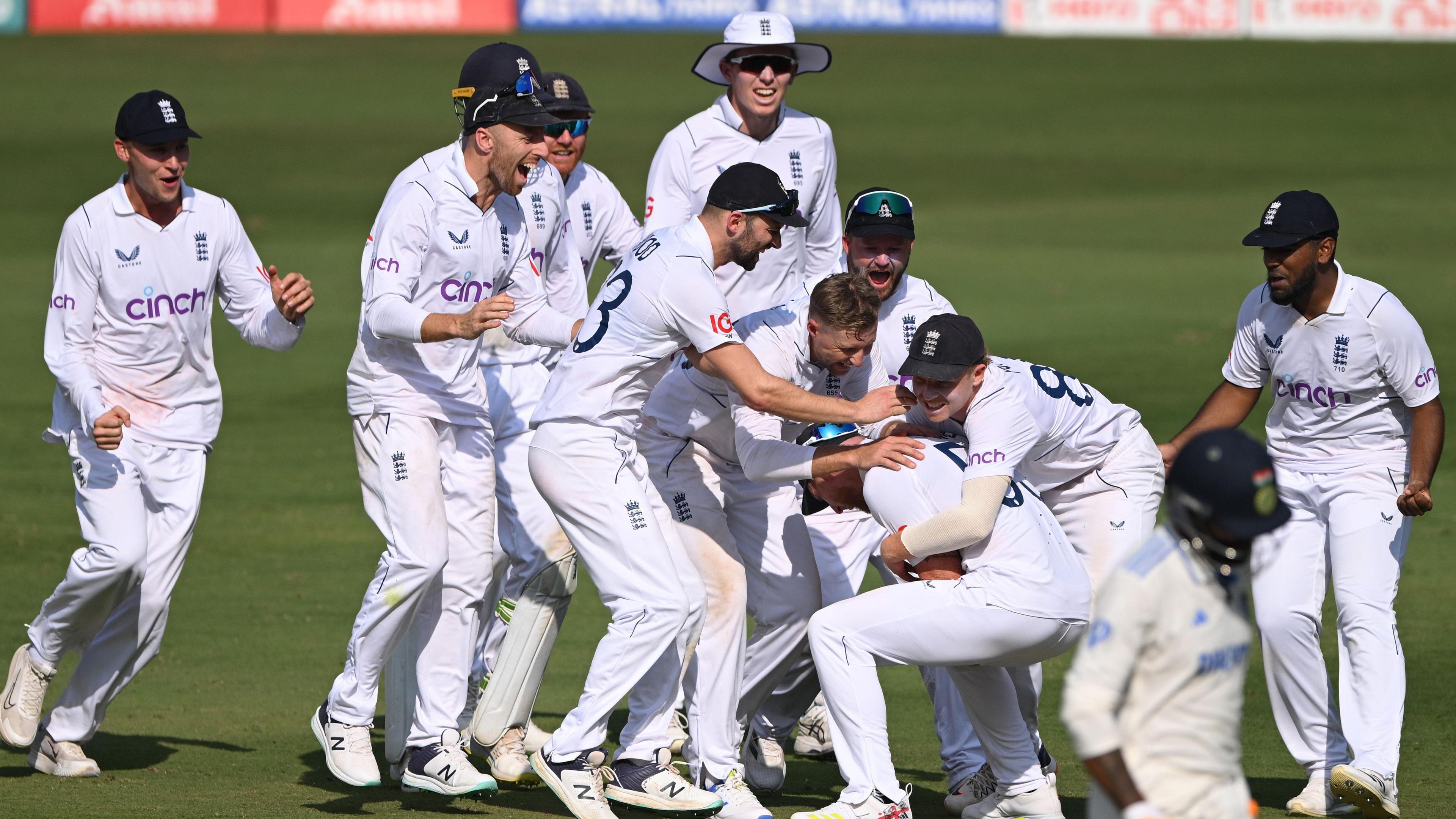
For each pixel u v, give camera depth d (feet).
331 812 68.39
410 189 73.15
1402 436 74.54
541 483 68.95
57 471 142.41
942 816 72.28
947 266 244.01
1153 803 44.86
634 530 67.82
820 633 65.57
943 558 66.28
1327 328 73.51
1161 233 273.13
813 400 66.33
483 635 88.22
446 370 74.59
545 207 86.84
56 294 75.31
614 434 68.59
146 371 76.84
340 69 428.97
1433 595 107.55
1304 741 73.20
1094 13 481.87
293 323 77.71
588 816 66.85
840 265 92.38
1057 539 66.54
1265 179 320.70
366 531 126.41
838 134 363.76
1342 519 73.77
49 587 107.65
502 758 76.18
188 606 106.32
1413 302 211.82
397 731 76.02
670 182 95.96
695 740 71.51
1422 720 83.61
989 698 67.56
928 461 66.85
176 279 76.28
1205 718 45.06
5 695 74.84
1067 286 230.27
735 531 75.97
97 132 348.59
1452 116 377.71
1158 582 44.45
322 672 93.25
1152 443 76.43
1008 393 66.03
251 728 82.94
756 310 93.91
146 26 470.39
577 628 106.11
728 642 71.72
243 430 160.45
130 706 86.28
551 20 480.64
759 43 92.02
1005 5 483.51
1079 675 44.47
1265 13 474.49
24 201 287.89
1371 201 296.51
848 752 65.00
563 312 89.66
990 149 350.43
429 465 73.10
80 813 66.64
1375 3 466.29
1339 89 408.67
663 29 482.28
